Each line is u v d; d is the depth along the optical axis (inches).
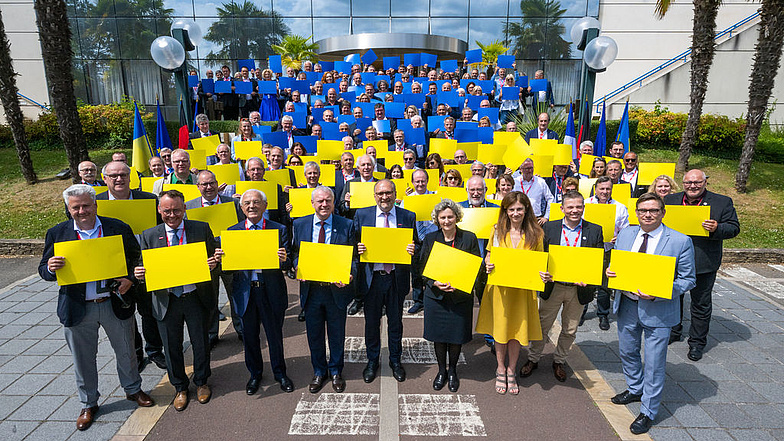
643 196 145.9
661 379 143.5
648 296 139.1
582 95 389.7
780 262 336.2
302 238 167.8
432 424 150.1
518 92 473.7
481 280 167.6
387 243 161.6
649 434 145.4
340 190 263.4
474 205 206.2
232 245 152.7
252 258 154.1
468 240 163.6
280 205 237.9
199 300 156.8
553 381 176.9
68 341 144.9
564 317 171.6
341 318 165.9
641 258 140.0
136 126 330.0
